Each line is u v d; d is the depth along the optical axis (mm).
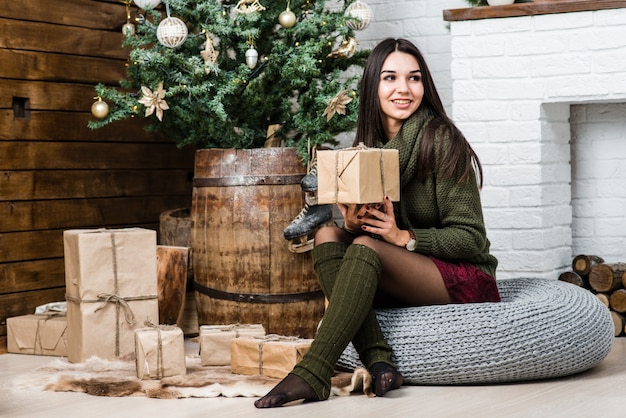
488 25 3691
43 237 3699
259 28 3592
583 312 2660
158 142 4211
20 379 2748
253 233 3375
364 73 2768
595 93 3527
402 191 2691
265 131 3691
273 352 2645
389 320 2611
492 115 3701
